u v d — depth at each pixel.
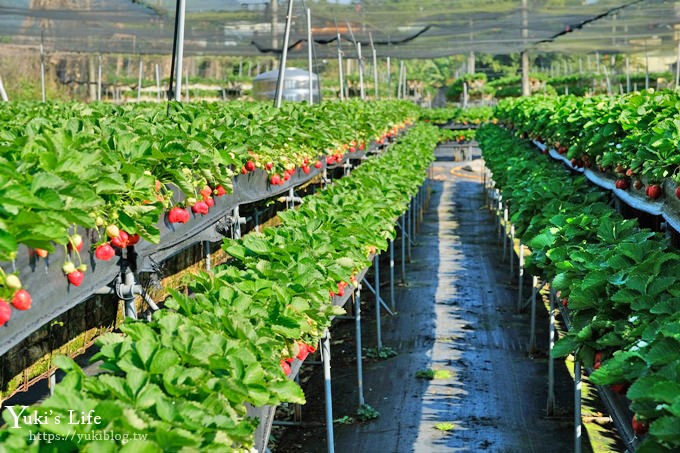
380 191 13.75
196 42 30.58
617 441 9.90
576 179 13.41
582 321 7.09
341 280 8.20
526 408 11.02
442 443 9.95
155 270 7.71
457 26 27.66
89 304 8.59
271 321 6.28
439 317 15.69
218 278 6.83
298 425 10.63
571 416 10.69
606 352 6.61
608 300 6.96
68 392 3.93
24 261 5.06
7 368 7.18
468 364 12.88
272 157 11.69
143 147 7.23
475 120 48.97
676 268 6.95
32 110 12.89
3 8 21.88
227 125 10.95
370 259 11.02
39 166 5.58
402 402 11.30
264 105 15.36
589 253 8.30
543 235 9.78
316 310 7.02
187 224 8.16
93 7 22.34
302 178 14.05
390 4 24.38
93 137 6.81
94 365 7.35
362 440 10.12
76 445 3.71
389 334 14.62
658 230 11.36
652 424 4.42
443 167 46.16
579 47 35.78
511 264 18.58
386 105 27.14
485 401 11.30
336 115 17.25
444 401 11.30
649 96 12.04
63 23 25.45
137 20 23.95
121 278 6.81
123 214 6.27
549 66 93.00
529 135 22.77
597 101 15.90
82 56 44.03
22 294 4.77
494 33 30.19
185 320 5.45
